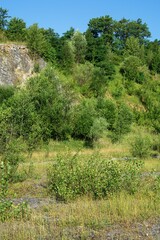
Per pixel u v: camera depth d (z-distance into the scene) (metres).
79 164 17.06
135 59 77.38
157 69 86.75
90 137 45.34
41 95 43.81
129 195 15.50
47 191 17.17
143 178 19.16
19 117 29.08
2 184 15.63
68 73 64.50
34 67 54.59
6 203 13.05
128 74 76.00
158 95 74.19
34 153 32.56
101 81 65.00
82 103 51.97
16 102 35.09
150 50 94.50
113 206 13.48
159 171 23.92
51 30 73.44
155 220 12.35
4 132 20.59
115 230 11.29
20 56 53.47
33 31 57.03
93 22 93.19
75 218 12.16
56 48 67.88
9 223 11.97
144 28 105.44
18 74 51.59
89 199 15.53
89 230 11.20
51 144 42.16
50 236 10.67
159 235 10.95
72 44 71.25
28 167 23.30
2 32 58.91
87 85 62.56
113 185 15.95
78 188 16.02
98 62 73.88
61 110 44.53
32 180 20.02
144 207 13.55
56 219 12.31
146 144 35.19
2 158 19.34
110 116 53.25
